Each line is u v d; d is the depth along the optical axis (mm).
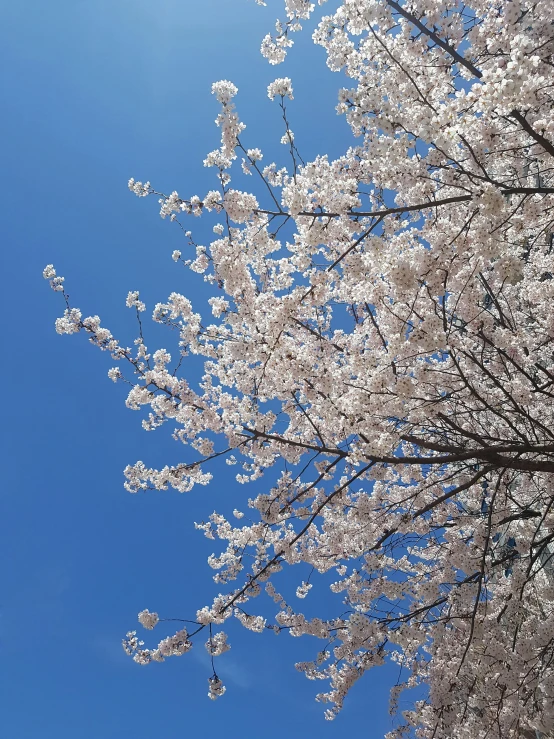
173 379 6590
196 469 6793
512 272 4426
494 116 4348
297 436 7105
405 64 4496
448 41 4516
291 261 5723
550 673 5875
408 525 6402
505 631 6414
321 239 4879
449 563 6406
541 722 6129
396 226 5270
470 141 4461
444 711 6414
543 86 4000
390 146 4195
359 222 4938
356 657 7191
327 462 6734
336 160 5395
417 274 4555
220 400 6742
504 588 7535
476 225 4441
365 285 5234
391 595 5848
